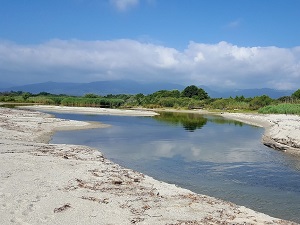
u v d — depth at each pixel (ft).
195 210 45.60
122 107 448.65
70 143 116.06
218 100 438.40
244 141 128.67
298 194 60.18
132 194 51.39
